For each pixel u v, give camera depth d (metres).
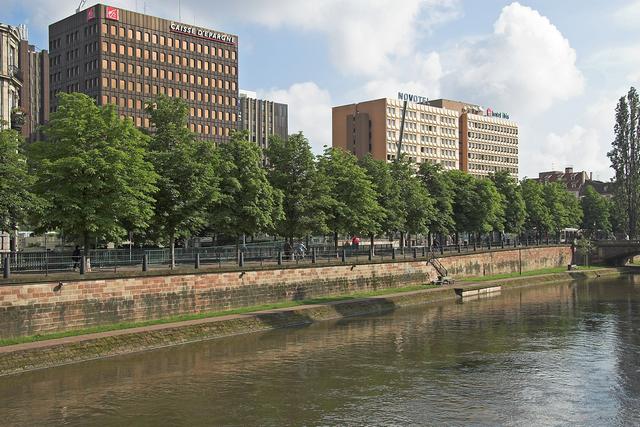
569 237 139.62
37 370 32.59
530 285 87.75
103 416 25.45
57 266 39.03
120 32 137.00
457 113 195.00
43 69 165.62
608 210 149.88
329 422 24.75
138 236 51.81
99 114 42.38
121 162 41.09
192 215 47.50
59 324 37.50
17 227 37.41
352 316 54.72
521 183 122.69
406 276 72.81
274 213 55.84
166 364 34.66
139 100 139.12
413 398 28.12
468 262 88.75
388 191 74.00
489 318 53.56
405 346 40.25
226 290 49.22
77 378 31.34
